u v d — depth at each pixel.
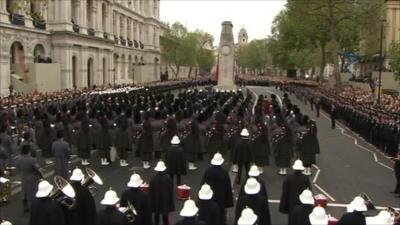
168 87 80.31
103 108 30.94
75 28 69.69
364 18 63.91
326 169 24.41
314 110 54.66
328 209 17.30
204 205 11.20
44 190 10.68
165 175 13.98
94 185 20.30
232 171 23.30
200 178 21.92
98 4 80.69
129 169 23.69
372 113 33.22
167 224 13.93
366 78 86.94
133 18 110.12
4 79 53.62
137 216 11.73
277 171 23.81
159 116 26.12
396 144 26.41
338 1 63.50
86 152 24.48
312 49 94.38
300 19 69.12
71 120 26.14
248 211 10.06
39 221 10.52
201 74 169.38
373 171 24.02
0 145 19.22
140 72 103.38
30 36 60.09
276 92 83.69
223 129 24.36
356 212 10.38
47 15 66.00
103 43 82.38
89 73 78.19
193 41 122.88
